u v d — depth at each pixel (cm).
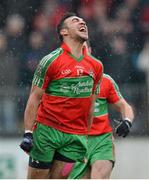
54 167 1673
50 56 1584
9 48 3081
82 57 1608
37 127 1639
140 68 3014
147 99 2755
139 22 3288
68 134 1631
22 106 2695
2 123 2650
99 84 1652
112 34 3167
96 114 1819
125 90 2778
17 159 2502
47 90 1614
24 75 2933
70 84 1591
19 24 3241
